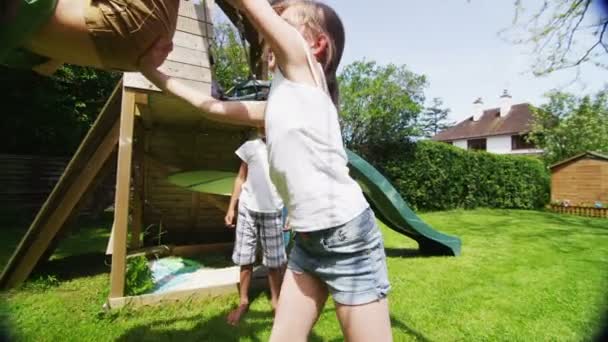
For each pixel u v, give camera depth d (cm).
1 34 81
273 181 113
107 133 335
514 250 539
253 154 273
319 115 106
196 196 523
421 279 372
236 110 130
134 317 264
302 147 104
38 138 826
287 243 326
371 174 512
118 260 281
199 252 492
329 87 120
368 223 109
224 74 1152
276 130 105
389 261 462
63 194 338
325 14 118
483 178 1206
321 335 231
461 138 2461
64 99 826
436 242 505
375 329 104
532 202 1280
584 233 714
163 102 330
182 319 260
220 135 519
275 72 114
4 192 741
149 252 434
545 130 1579
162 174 460
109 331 237
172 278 349
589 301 306
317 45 116
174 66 288
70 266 416
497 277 382
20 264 334
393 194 523
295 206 107
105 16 87
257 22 100
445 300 306
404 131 1100
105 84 874
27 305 286
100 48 93
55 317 260
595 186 1168
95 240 573
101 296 304
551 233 710
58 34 87
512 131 2134
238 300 301
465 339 233
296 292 114
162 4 94
